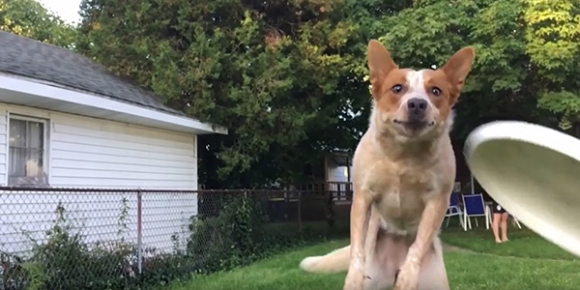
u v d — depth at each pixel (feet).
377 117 9.06
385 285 10.22
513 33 38.19
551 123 43.39
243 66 36.86
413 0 42.96
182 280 25.45
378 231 10.18
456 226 47.47
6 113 24.68
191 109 36.27
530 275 23.38
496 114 42.60
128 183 31.89
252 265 29.96
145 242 30.58
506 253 31.63
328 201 47.91
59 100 25.18
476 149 10.96
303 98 41.06
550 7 36.01
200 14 38.88
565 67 36.27
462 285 21.26
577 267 25.59
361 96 43.19
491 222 45.03
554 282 21.86
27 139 26.07
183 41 39.93
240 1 38.96
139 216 25.17
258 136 37.88
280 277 24.08
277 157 43.11
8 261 20.24
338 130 46.47
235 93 36.50
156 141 34.63
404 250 10.18
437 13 38.47
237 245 33.99
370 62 9.32
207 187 43.78
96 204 28.27
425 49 36.88
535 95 40.32
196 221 31.68
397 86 8.89
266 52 37.29
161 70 36.70
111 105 28.02
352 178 9.79
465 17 38.22
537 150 10.24
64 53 38.22
